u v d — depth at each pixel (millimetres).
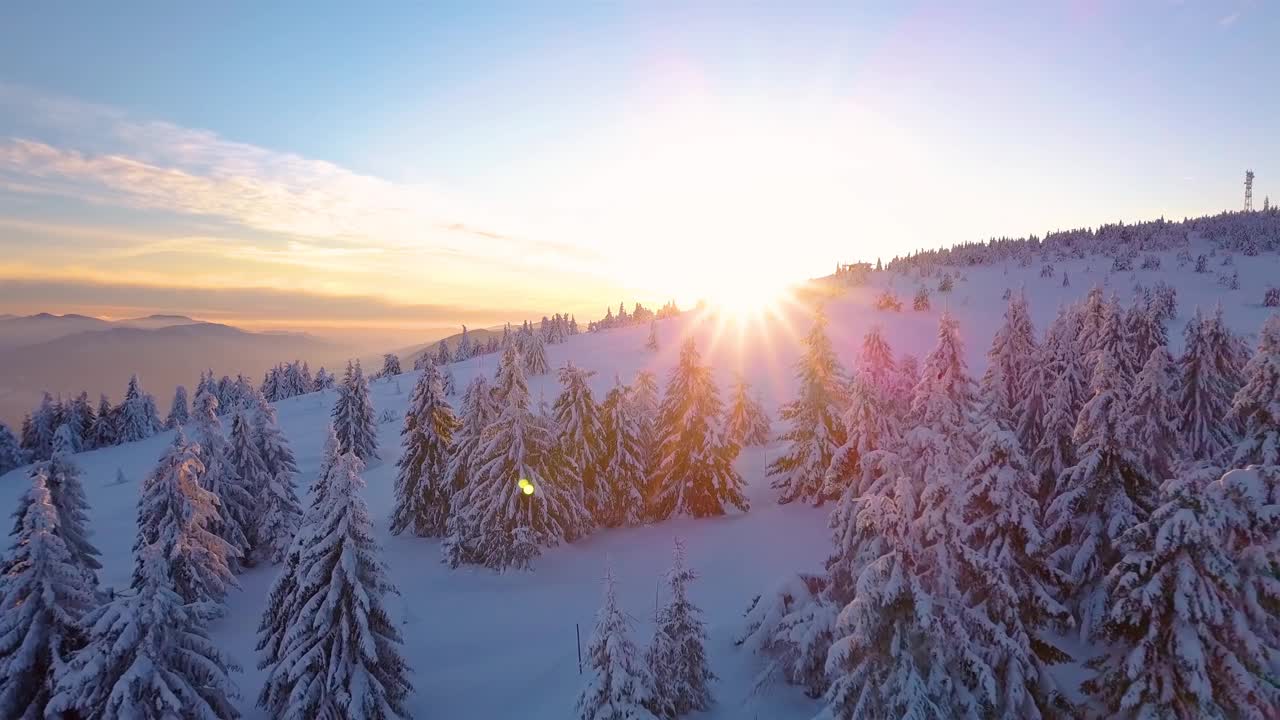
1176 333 84562
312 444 73938
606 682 17641
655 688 18453
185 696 16469
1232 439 26812
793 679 20984
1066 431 22781
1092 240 174500
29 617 17703
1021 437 27594
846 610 14219
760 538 35812
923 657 14055
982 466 15672
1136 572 12922
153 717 16062
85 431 95812
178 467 26062
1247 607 12555
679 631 20594
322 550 18859
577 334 168625
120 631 16328
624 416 40281
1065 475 20016
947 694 13656
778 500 40188
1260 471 13203
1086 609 18172
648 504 40969
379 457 63938
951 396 25016
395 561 37281
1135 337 36500
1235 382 27469
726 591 30672
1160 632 12719
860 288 158500
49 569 18094
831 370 38625
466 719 22734
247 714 21859
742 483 40281
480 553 35125
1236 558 13039
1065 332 30672
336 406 62125
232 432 37562
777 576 31391
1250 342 42656
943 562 14094
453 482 38531
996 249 176750
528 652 27156
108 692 16156
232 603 32156
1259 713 11867
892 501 14352
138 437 96000
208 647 17719
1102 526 18391
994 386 25906
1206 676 11992
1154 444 21188
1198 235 164875
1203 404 26922
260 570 36406
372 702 18469
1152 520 12938
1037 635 15156
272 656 20469
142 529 26531
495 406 39000
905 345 99500
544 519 35188
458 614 30562
